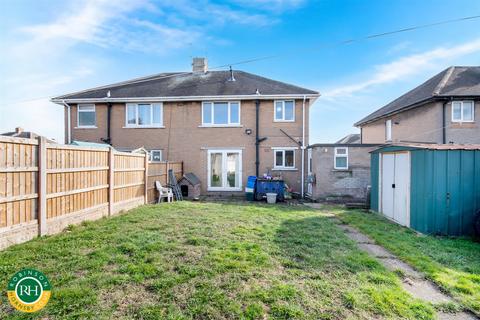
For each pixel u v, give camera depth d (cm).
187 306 273
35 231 492
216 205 934
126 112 1448
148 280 326
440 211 601
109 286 309
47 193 523
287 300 288
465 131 1270
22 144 465
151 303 277
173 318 253
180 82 1589
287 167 1370
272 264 387
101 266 366
